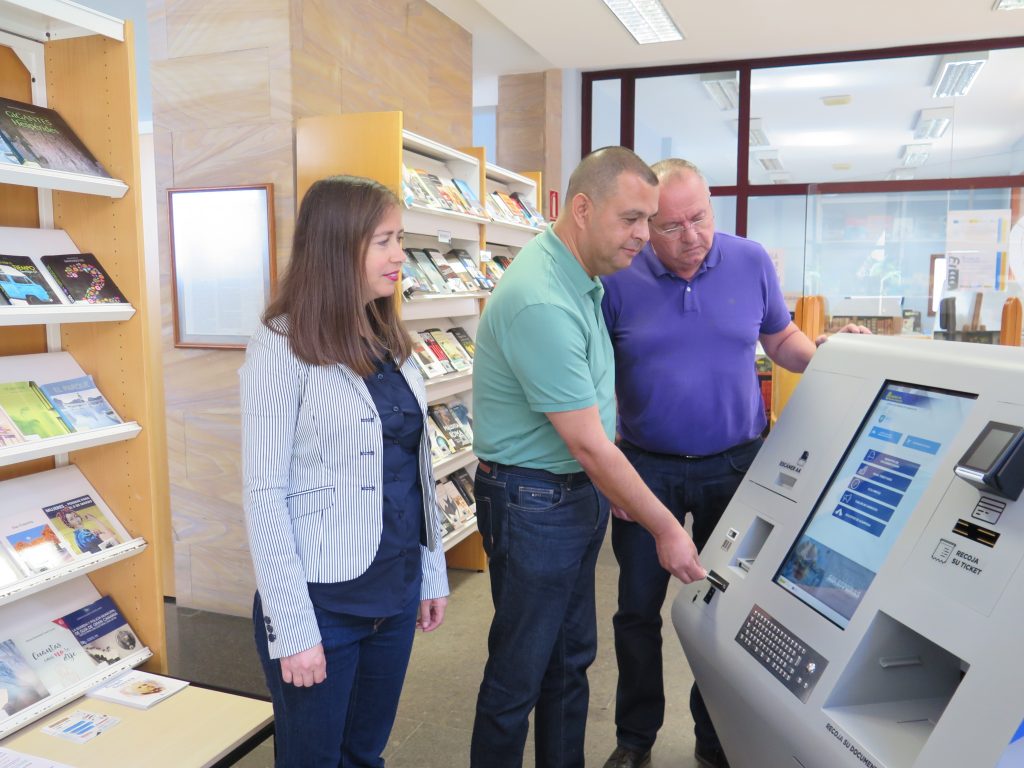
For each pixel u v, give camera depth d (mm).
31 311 1789
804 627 1466
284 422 1471
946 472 1310
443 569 1805
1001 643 1050
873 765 1185
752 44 6301
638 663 2281
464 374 3879
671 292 2111
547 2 5191
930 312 4410
